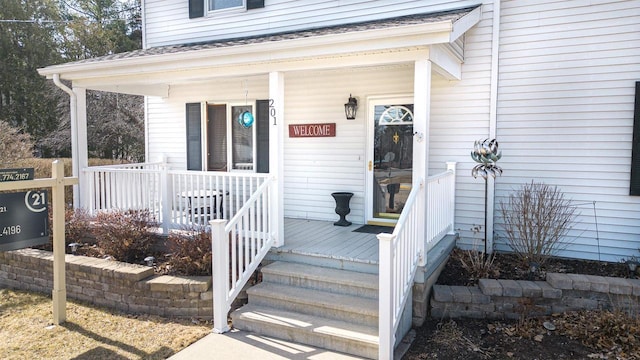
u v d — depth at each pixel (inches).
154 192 254.7
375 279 183.0
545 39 231.9
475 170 222.1
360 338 154.3
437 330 179.0
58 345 169.9
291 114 300.4
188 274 208.8
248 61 213.0
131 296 203.2
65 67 267.7
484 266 211.2
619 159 222.8
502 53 240.2
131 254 235.3
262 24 307.1
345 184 286.4
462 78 248.5
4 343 172.4
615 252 226.2
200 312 193.2
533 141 237.6
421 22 182.1
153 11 352.2
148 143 363.3
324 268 200.5
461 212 254.2
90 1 949.2
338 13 279.4
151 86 333.4
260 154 312.7
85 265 215.5
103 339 174.6
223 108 330.0
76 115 285.4
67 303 215.2
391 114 270.5
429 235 200.2
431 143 258.4
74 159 285.4
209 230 225.9
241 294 198.4
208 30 329.1
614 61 220.4
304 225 276.4
